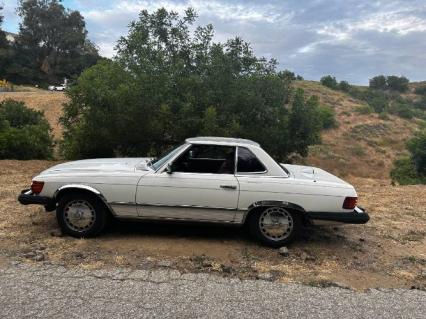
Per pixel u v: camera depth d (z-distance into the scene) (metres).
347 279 5.02
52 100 43.34
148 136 12.82
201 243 5.93
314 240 6.40
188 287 4.49
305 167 7.07
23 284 4.37
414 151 24.19
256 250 5.79
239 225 5.86
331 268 5.33
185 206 5.75
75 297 4.13
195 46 13.57
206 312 3.96
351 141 44.34
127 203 5.77
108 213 6.04
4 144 14.90
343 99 62.72
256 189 5.71
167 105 12.34
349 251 6.00
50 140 17.38
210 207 5.75
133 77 12.83
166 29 13.90
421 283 5.03
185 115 12.40
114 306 3.98
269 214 5.86
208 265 5.14
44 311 3.83
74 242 5.69
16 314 3.76
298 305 4.23
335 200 5.73
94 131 12.66
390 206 8.98
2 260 4.99
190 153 5.96
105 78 12.86
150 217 5.84
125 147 13.28
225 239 6.14
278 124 13.48
